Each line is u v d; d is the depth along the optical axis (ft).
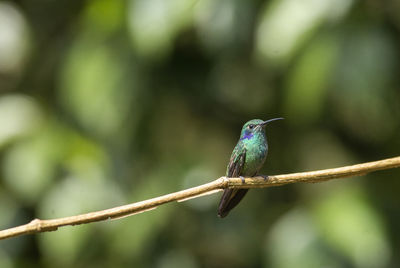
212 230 36.81
